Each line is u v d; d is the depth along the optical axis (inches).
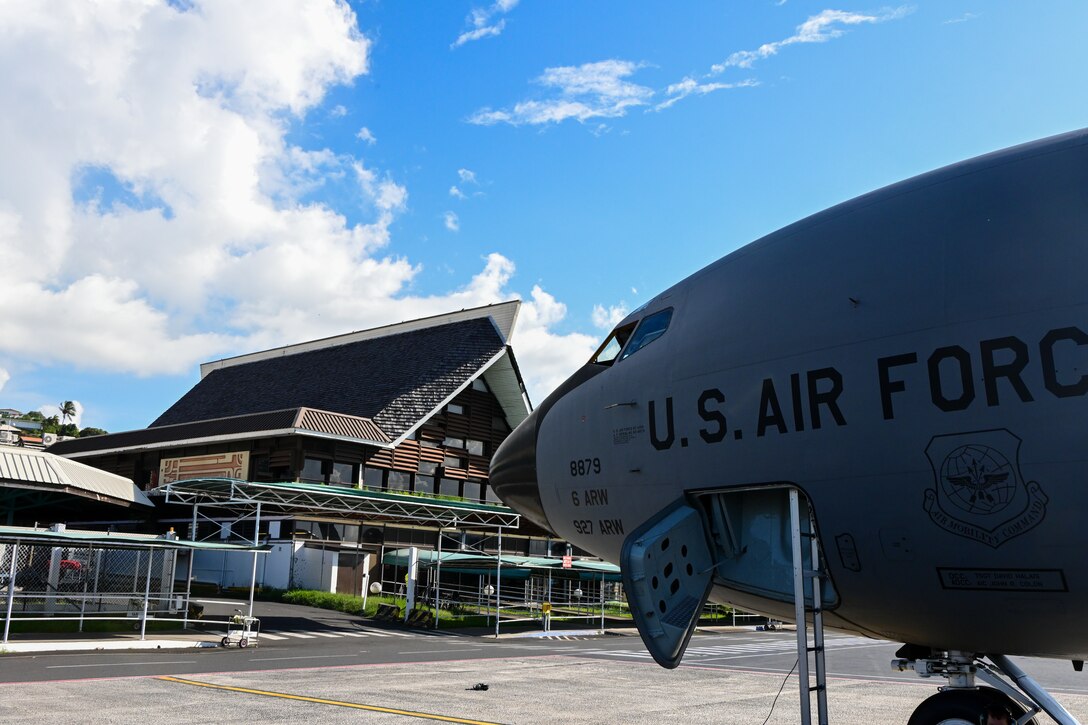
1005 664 284.8
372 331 2394.2
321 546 1710.1
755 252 305.1
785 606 292.0
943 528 240.5
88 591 1339.8
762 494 299.0
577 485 350.9
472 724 524.7
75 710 545.3
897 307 252.7
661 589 288.0
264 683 705.0
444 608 1663.4
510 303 2130.9
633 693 692.1
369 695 644.7
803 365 268.2
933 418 240.1
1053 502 222.4
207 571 1803.6
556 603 1948.8
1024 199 246.2
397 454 1893.5
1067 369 222.1
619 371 335.9
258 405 2295.8
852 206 287.0
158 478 1897.1
